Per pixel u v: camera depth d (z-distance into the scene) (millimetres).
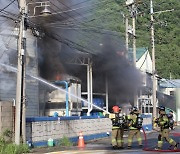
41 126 13883
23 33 11969
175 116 48156
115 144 11805
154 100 29219
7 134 12070
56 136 14789
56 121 14883
